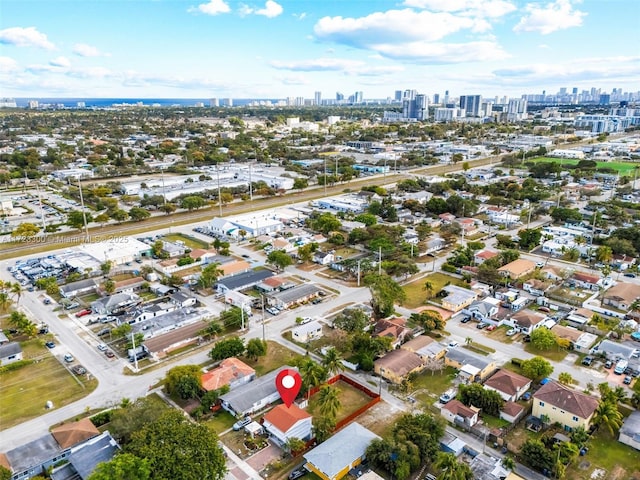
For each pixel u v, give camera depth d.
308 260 153.00
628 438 71.94
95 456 65.88
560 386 78.88
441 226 184.12
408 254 153.62
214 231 182.38
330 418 73.06
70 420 77.44
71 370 92.00
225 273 136.88
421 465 68.12
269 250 160.38
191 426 65.56
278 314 116.25
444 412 78.19
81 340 103.56
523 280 135.12
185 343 102.06
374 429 75.56
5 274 140.25
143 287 132.38
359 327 101.56
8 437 73.62
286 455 70.19
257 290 130.88
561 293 127.25
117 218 192.75
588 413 72.88
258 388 83.25
